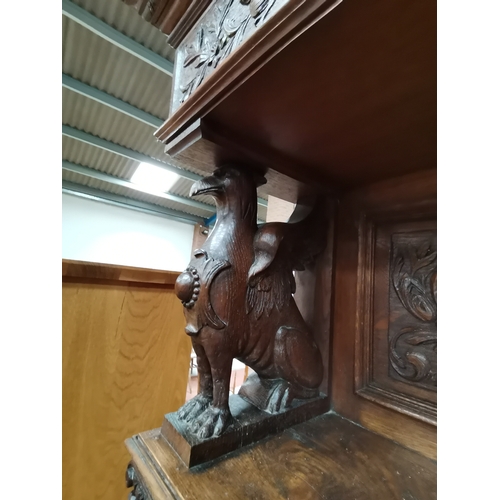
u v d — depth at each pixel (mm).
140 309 885
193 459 469
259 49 338
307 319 749
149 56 1598
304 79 370
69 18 1468
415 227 621
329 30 295
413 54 321
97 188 3631
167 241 4457
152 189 3477
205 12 515
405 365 593
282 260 650
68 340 766
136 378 882
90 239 3822
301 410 625
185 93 544
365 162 595
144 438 546
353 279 692
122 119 2268
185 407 572
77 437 785
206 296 533
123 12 1423
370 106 421
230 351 553
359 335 660
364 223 693
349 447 541
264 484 440
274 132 510
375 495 426
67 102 2107
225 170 605
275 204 992
